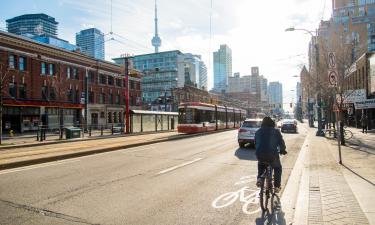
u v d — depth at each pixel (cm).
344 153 1584
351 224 551
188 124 3453
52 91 5053
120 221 604
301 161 1370
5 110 4309
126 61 4188
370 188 817
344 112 5575
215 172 1124
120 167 1188
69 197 755
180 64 12900
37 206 681
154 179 987
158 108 8894
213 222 611
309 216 599
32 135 3941
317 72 3161
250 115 10500
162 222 605
